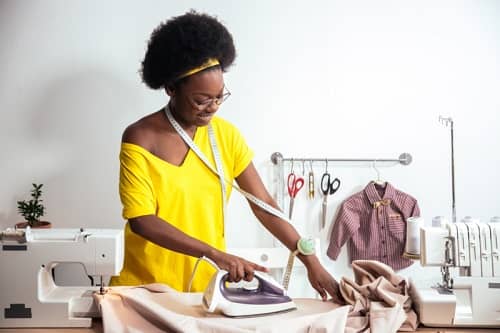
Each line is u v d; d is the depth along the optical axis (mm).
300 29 2570
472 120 2635
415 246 1969
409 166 2664
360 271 1767
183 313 1631
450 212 2693
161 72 1736
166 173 1847
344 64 2594
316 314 1561
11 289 1696
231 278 1638
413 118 2633
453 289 1722
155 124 1873
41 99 2576
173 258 1907
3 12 2523
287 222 1949
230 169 1990
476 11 2574
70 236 1714
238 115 2619
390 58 2596
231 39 1771
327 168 2668
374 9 2568
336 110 2621
